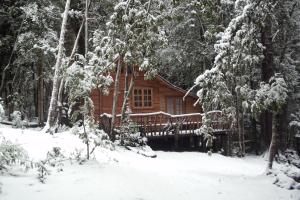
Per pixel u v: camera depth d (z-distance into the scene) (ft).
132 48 64.39
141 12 62.18
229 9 94.99
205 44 111.45
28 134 57.47
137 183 40.27
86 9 80.74
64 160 44.62
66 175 38.96
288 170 51.08
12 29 93.86
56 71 66.33
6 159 35.42
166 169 55.21
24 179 35.68
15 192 32.17
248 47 49.62
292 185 45.70
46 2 90.48
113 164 49.52
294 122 115.55
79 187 35.70
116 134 78.38
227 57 49.67
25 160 38.55
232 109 53.78
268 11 50.19
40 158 43.93
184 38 117.60
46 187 34.53
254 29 49.67
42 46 87.71
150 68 68.80
